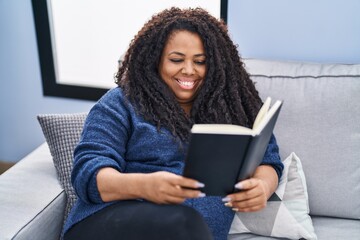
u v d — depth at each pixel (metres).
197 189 1.02
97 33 1.93
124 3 1.86
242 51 1.72
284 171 1.34
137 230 1.00
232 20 1.68
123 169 1.24
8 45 1.99
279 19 1.63
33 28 1.93
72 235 1.12
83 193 1.13
